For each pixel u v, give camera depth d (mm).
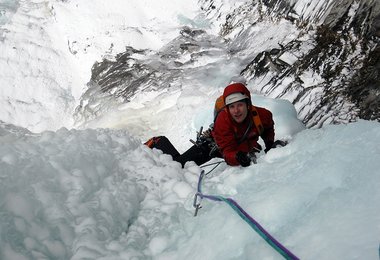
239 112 2967
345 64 7770
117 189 2711
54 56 14078
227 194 2395
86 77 13570
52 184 2432
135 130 9789
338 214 1588
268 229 1776
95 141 3078
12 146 2525
